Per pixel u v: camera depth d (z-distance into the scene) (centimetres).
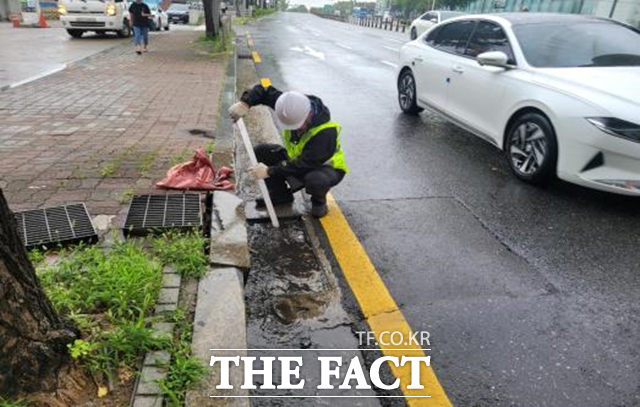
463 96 580
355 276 316
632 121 378
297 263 330
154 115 653
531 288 305
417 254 344
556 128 429
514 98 482
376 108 801
